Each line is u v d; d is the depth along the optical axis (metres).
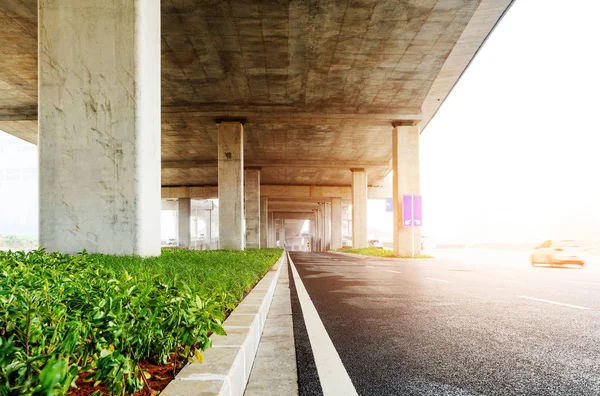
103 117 10.84
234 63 24.11
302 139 40.75
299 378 3.71
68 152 10.88
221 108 31.00
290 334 5.60
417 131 32.84
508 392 3.29
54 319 2.26
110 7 10.91
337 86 27.66
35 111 32.50
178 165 50.66
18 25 20.34
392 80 26.72
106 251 10.73
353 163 52.53
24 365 1.56
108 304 2.46
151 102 11.47
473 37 21.98
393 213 33.66
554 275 14.65
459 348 4.63
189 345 2.82
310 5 18.64
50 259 7.25
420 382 3.55
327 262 28.19
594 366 3.93
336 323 6.20
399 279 13.53
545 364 4.01
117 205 10.77
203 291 3.75
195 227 111.94
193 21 19.78
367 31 20.80
